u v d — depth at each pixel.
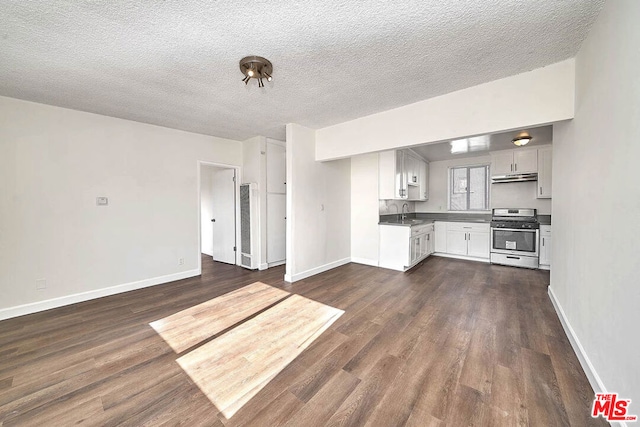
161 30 1.71
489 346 2.09
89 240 3.22
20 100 2.77
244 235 4.84
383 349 2.08
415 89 2.65
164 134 3.89
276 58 2.07
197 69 2.22
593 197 1.67
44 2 1.43
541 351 2.01
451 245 5.55
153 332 2.38
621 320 1.27
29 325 2.52
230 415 1.44
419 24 1.68
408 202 6.19
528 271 4.39
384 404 1.51
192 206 4.21
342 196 4.94
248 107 3.11
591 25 1.68
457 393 1.58
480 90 2.54
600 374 1.50
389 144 3.24
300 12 1.56
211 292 3.46
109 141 3.37
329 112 3.31
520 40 1.85
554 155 2.85
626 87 1.25
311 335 2.31
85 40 1.80
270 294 3.37
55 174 2.98
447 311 2.79
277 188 5.00
